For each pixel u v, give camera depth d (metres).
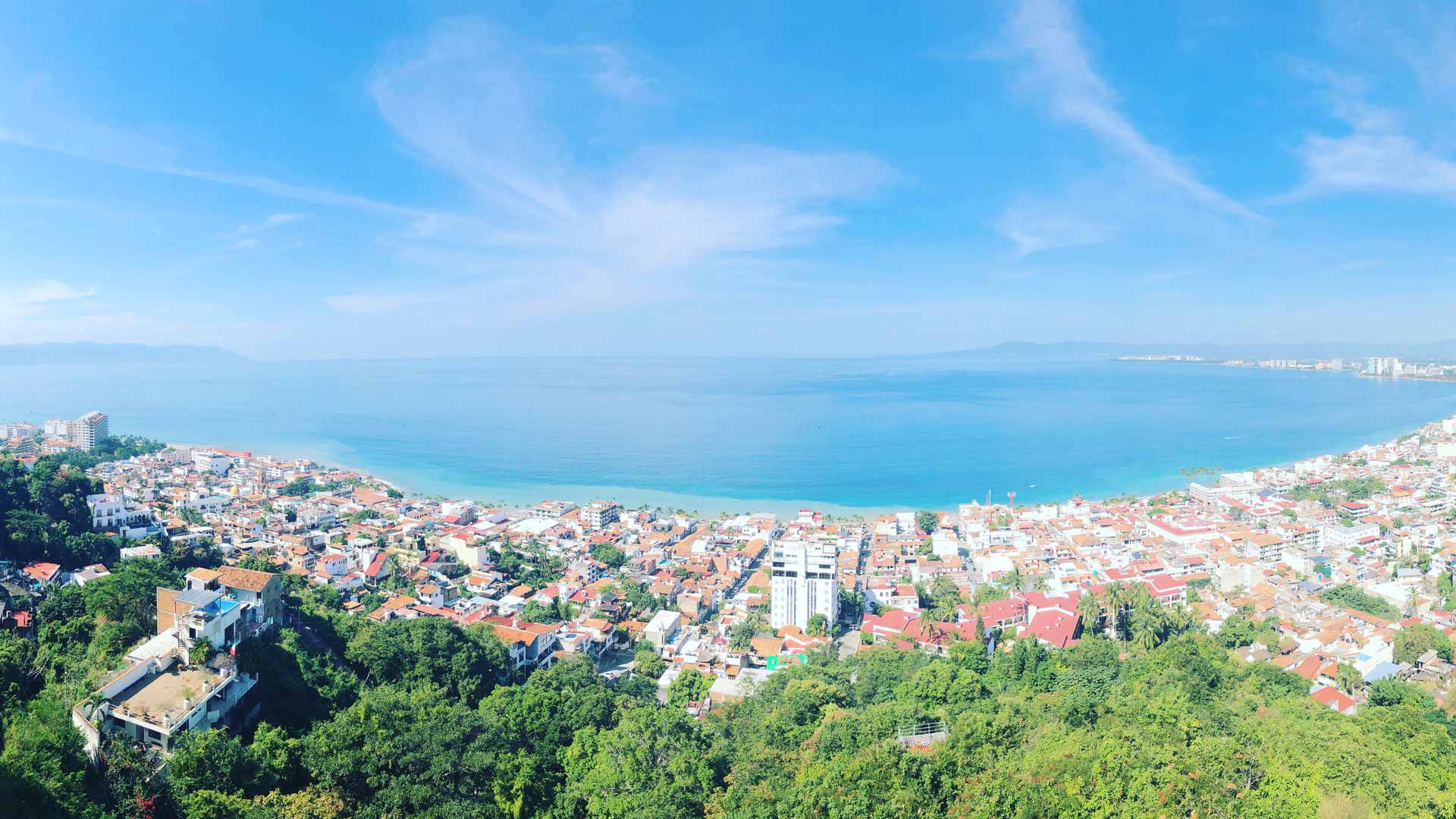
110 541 165.62
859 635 176.50
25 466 180.62
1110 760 80.38
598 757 91.06
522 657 152.38
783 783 84.31
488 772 80.62
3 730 78.94
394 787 74.50
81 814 65.25
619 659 168.62
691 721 100.94
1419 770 84.19
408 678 113.94
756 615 187.75
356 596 186.38
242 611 99.88
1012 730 96.19
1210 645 144.25
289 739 83.69
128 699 81.62
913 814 73.81
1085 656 139.62
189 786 70.50
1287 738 88.50
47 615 112.00
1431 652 138.38
